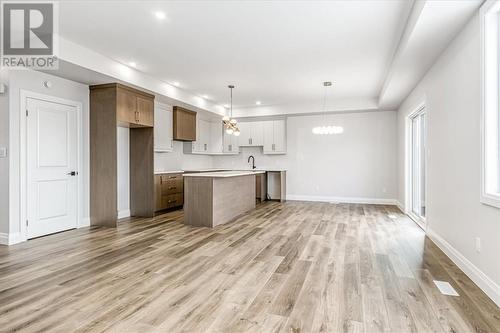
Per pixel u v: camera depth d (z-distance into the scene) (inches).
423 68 158.7
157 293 92.1
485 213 94.6
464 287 96.8
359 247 141.3
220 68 187.9
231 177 212.2
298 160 314.7
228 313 80.1
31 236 157.9
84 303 85.5
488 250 92.4
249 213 233.9
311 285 98.1
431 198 155.9
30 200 157.6
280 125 311.6
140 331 71.6
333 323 75.2
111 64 170.7
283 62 177.0
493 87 93.0
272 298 88.9
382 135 284.7
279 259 123.8
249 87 235.0
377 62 177.2
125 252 133.3
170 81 217.8
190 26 130.3
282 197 303.1
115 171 185.8
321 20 125.0
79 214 185.0
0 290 94.0
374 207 263.4
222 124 334.3
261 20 125.2
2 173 148.9
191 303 85.7
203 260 122.6
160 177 231.6
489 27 92.7
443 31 114.7
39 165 162.2
